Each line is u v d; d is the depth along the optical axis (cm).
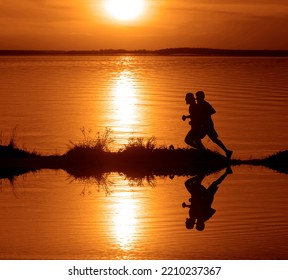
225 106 8288
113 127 6738
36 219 3553
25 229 3350
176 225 3422
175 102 9031
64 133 6341
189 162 5141
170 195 4156
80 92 10562
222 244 3073
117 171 5069
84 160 5153
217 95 9662
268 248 2998
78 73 16075
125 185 4494
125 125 6888
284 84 11419
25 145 5731
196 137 5169
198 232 3281
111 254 2933
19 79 13375
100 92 10612
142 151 5175
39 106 8444
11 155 5216
